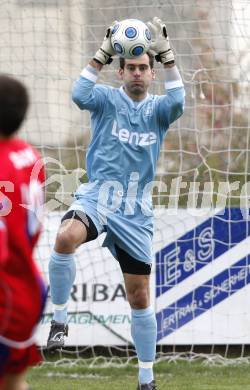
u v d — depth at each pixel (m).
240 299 32.31
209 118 35.03
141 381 25.98
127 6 34.12
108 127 25.56
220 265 32.34
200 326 32.19
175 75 25.59
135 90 25.53
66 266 25.16
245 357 32.34
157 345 32.25
